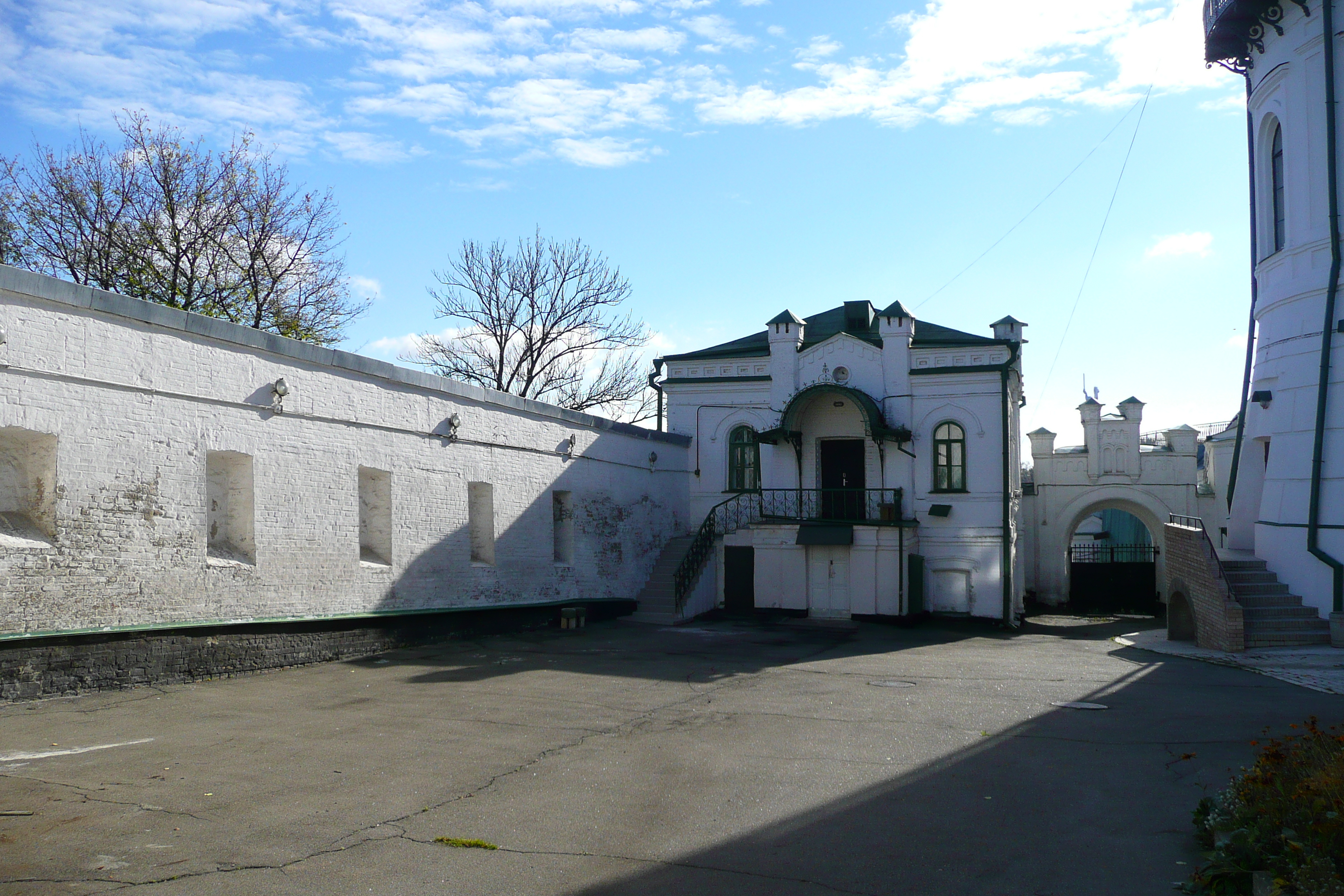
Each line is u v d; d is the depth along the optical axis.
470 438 19.50
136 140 31.00
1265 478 21.12
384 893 5.96
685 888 6.12
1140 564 33.88
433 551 18.39
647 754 9.68
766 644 20.19
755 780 8.70
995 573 26.75
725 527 28.62
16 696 11.10
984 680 15.00
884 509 26.77
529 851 6.76
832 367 28.17
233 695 12.44
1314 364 19.23
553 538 22.38
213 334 13.83
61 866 6.21
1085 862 6.57
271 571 14.73
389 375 17.28
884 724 11.32
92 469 12.09
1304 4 19.47
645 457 26.77
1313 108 19.48
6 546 11.09
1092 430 33.88
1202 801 7.07
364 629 16.61
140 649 12.58
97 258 30.30
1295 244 19.81
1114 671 15.95
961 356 27.27
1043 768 9.13
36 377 11.45
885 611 25.88
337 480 16.12
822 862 6.59
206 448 13.74
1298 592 19.08
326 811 7.54
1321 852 5.56
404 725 10.90
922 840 7.05
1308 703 12.52
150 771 8.48
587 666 16.09
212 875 6.16
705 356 29.50
